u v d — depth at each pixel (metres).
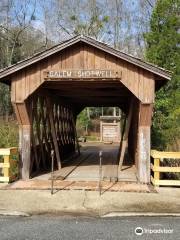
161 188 11.30
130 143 20.69
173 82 21.38
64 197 10.13
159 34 22.33
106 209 9.06
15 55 39.09
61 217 8.47
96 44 11.69
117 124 34.97
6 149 11.88
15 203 9.55
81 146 30.19
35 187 11.20
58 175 13.36
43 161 15.05
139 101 12.22
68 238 6.98
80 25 36.09
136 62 11.64
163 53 21.97
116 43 37.88
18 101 12.09
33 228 7.62
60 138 18.80
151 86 11.79
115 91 15.73
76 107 24.41
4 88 34.31
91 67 11.92
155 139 17.08
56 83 13.12
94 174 13.77
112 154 22.86
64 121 20.39
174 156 11.40
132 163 17.64
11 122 23.08
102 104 23.02
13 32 39.41
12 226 7.77
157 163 11.55
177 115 19.58
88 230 7.48
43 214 8.70
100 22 36.03
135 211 8.86
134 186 11.48
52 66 12.02
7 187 11.19
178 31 22.75
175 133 17.58
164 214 8.63
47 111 15.27
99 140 37.22
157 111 20.53
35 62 11.95
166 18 22.22
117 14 38.12
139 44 37.25
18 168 12.69
